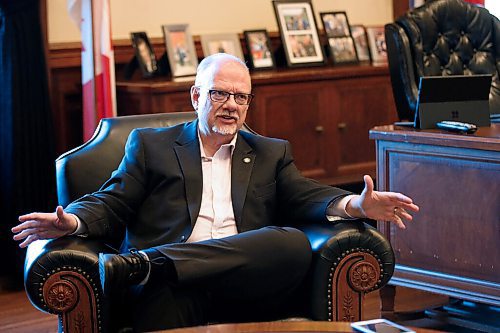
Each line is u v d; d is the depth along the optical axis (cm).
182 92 433
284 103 477
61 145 454
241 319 249
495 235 306
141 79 470
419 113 332
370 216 250
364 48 550
